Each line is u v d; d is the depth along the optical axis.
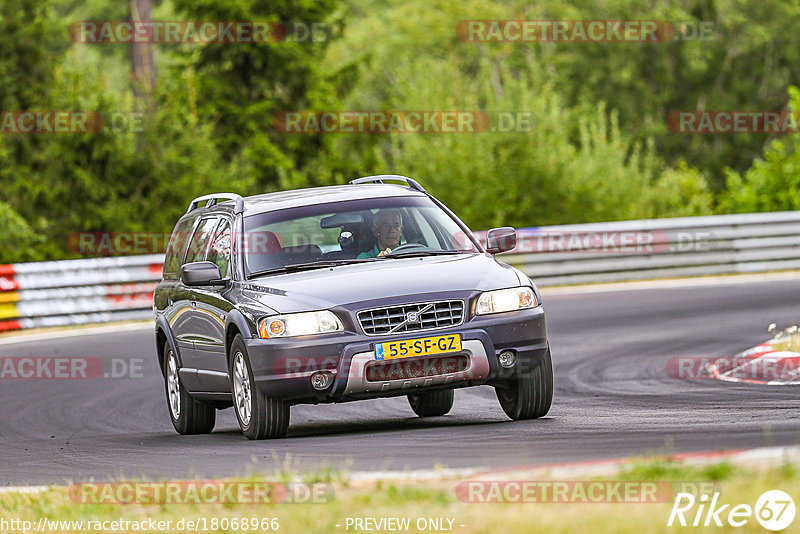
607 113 186.75
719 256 88.12
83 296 77.62
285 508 21.53
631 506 18.89
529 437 29.44
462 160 113.75
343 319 31.66
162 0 197.00
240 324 32.84
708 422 30.12
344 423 38.94
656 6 191.75
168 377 41.16
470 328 31.81
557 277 86.56
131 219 112.00
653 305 69.94
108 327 75.50
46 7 120.69
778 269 88.38
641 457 22.81
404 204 36.75
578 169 116.62
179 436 38.94
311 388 31.62
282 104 132.25
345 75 139.00
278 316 31.92
